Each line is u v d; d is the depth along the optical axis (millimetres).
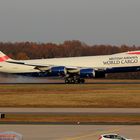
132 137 118125
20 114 165500
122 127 135500
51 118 154250
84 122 145250
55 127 136000
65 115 161750
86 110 179250
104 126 137500
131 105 196250
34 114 165375
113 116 158125
